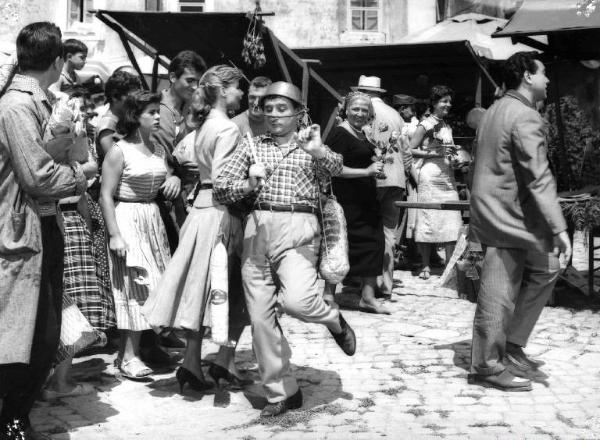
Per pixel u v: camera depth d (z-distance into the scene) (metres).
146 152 5.70
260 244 4.87
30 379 4.38
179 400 5.27
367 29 15.08
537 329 7.07
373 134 8.32
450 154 9.38
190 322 5.11
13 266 4.18
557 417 4.89
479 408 5.05
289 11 14.80
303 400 5.22
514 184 5.27
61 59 4.44
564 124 10.32
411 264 10.52
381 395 5.32
